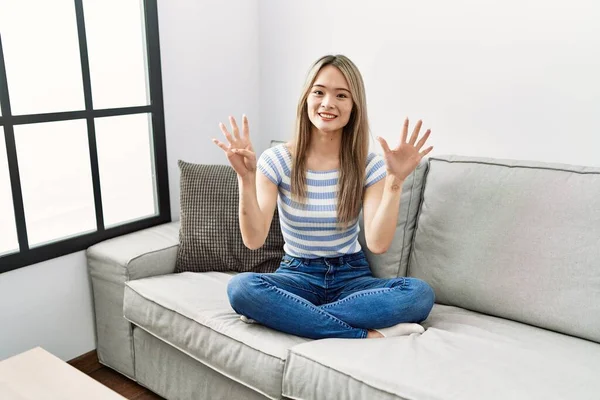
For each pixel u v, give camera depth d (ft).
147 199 8.19
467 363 4.67
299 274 5.99
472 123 7.13
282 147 6.12
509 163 6.08
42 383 4.83
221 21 8.43
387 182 5.37
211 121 8.66
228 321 5.58
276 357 5.04
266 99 9.21
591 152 6.35
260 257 6.98
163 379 6.49
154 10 7.51
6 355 6.66
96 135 7.32
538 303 5.55
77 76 6.97
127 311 6.49
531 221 5.69
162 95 7.86
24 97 6.49
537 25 6.40
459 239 6.07
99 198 7.38
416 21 7.27
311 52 8.41
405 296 5.39
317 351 4.89
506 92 6.78
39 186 6.82
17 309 6.68
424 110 7.48
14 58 6.33
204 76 8.38
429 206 6.37
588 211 5.43
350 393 4.55
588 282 5.33
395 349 4.93
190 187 7.24
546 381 4.41
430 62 7.29
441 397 4.17
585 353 4.99
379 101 7.88
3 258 6.43
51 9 6.58
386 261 6.49
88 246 7.25
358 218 6.18
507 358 4.79
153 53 7.62
